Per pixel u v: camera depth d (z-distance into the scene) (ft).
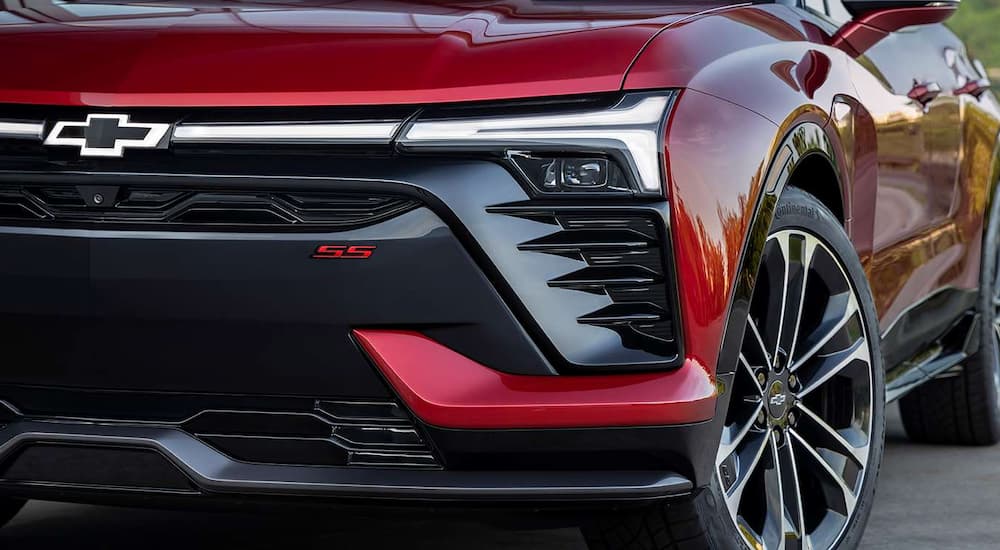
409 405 8.12
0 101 8.54
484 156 8.17
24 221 8.40
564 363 8.16
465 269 8.06
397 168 8.12
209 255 8.18
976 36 79.51
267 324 8.19
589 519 8.52
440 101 8.23
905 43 13.37
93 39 8.89
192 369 8.36
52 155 8.39
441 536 11.62
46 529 11.73
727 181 8.64
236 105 8.30
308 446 8.44
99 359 8.45
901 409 16.37
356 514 8.52
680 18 9.39
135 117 8.34
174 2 9.84
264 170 8.15
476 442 8.16
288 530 11.73
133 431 8.45
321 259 8.09
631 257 8.24
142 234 8.23
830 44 11.34
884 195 11.94
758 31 10.09
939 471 14.92
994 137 15.44
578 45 8.57
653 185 8.23
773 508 9.78
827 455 10.49
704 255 8.39
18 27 9.16
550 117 8.22
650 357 8.28
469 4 9.82
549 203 8.16
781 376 9.98
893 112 12.10
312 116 8.23
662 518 8.91
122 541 11.34
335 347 8.18
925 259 13.37
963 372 15.83
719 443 8.68
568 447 8.20
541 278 8.13
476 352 8.14
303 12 9.27
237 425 8.49
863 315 10.63
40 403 8.68
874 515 12.80
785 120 9.40
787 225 9.72
